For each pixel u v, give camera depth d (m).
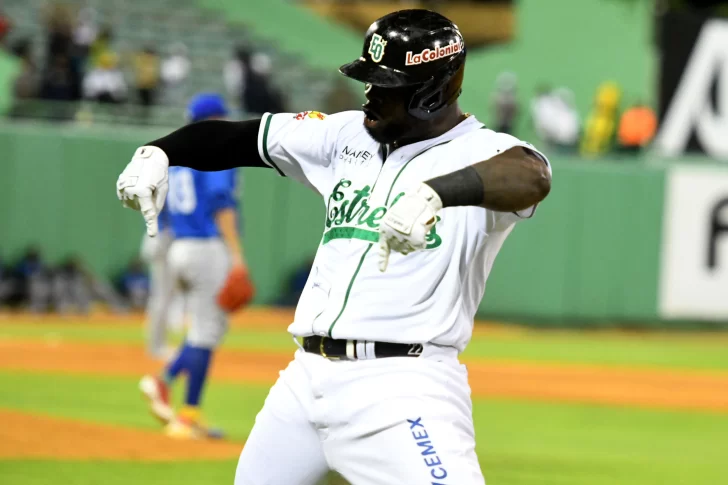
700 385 55.75
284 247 83.25
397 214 12.12
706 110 93.88
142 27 98.62
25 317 72.94
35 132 76.75
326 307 13.80
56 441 30.34
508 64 105.06
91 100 81.19
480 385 51.16
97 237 78.56
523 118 103.62
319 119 14.89
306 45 106.38
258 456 14.17
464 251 13.68
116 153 79.00
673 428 40.59
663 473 30.45
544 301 86.31
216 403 40.88
